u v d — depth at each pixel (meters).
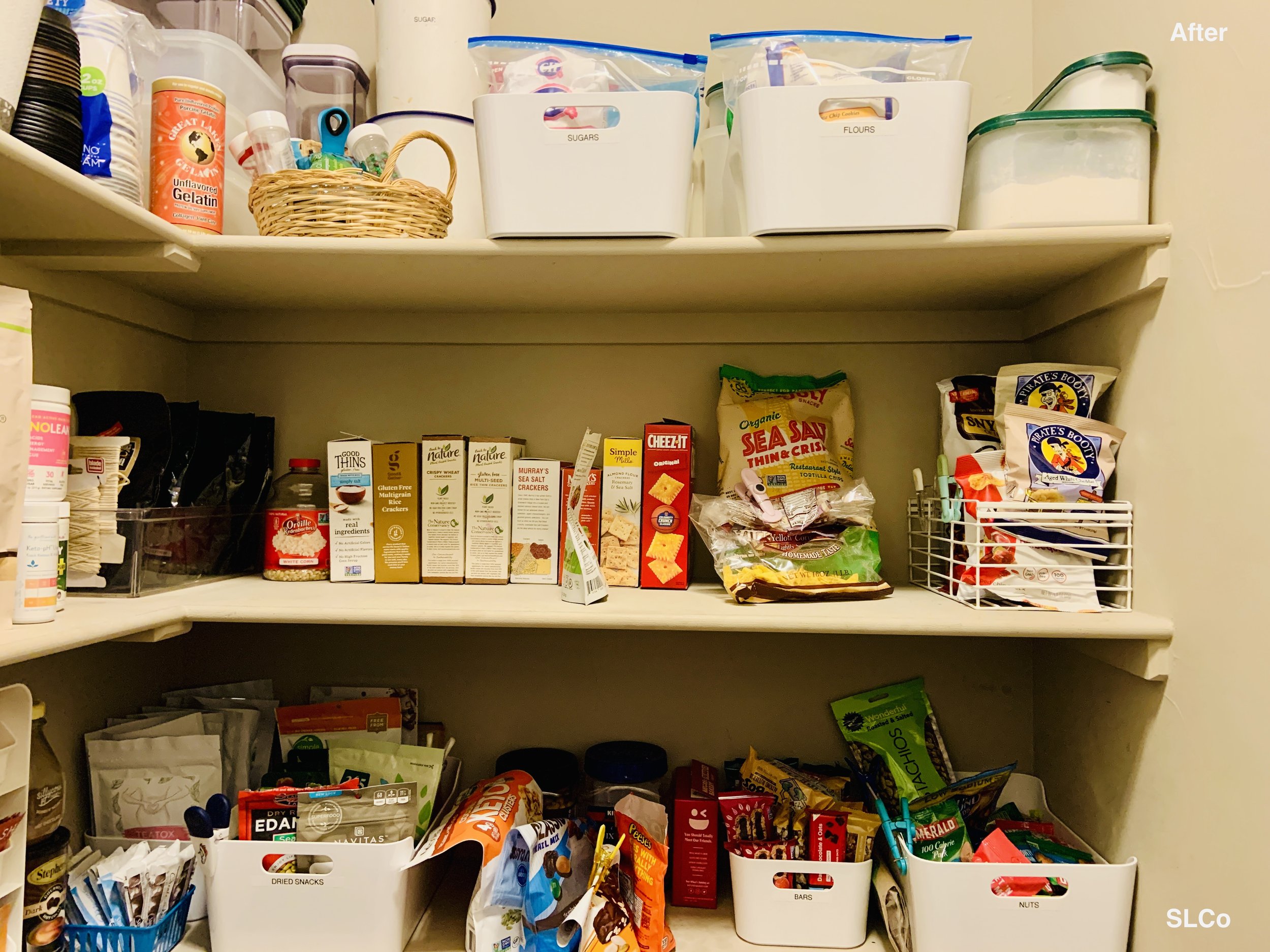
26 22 0.73
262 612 0.91
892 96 0.86
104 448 0.96
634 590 1.10
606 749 1.18
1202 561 0.82
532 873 0.94
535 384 1.25
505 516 1.14
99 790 1.03
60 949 0.86
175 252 0.90
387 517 1.14
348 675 1.25
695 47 1.25
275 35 1.23
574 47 0.97
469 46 0.98
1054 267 0.97
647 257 0.94
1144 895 0.90
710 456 1.24
